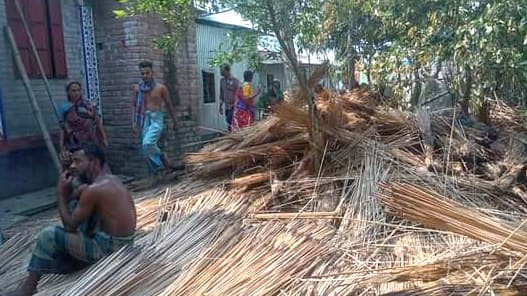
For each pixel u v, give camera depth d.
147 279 3.51
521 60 5.27
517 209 4.77
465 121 6.34
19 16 6.81
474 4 5.62
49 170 7.70
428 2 6.09
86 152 3.97
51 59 7.68
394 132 6.02
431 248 4.02
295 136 5.90
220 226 4.36
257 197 5.31
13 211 6.38
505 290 3.28
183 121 9.16
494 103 7.23
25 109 7.33
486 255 3.48
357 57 8.53
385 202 4.10
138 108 7.30
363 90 7.02
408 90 7.34
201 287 3.39
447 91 7.57
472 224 3.54
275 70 13.27
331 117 5.81
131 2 7.54
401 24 6.43
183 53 9.09
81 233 3.88
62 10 7.84
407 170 5.20
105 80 8.51
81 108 6.66
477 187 4.99
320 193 5.20
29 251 4.64
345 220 4.64
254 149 5.86
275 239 4.05
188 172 6.44
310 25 6.21
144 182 6.83
